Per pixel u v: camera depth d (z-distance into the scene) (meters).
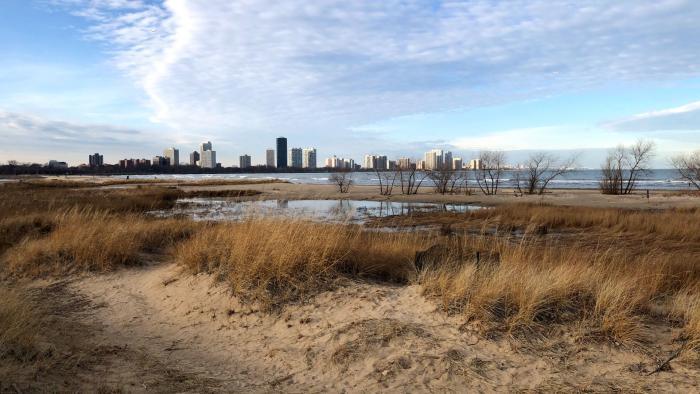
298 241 7.64
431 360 4.62
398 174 65.44
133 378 4.35
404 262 8.12
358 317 5.82
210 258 8.09
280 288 6.82
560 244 16.33
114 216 15.00
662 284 7.79
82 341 5.40
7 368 3.85
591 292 5.98
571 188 61.22
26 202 26.38
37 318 5.51
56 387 3.83
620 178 51.72
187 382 4.38
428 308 5.93
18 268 9.11
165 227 12.95
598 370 4.47
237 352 5.34
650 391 4.01
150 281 8.30
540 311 5.48
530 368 4.52
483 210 27.84
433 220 24.92
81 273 8.91
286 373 4.74
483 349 4.91
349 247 8.11
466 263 6.89
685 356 4.57
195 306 6.80
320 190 57.53
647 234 19.05
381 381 4.37
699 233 17.83
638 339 5.00
